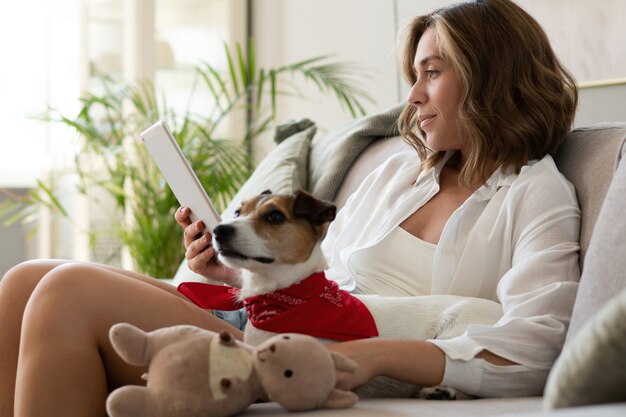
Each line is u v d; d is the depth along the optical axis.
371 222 1.76
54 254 4.02
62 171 3.79
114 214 3.89
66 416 1.20
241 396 1.06
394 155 1.92
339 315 1.30
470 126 1.61
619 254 1.14
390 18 3.29
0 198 3.97
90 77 3.94
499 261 1.53
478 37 1.61
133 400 1.02
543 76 1.66
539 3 2.46
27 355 1.22
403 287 1.62
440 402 1.19
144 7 3.97
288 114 3.98
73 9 3.95
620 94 2.24
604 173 1.53
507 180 1.57
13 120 3.93
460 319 1.41
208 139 3.30
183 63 4.09
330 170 2.26
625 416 0.61
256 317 1.31
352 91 3.46
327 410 1.09
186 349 1.06
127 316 1.31
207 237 1.57
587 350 0.73
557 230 1.45
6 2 3.89
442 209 1.68
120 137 3.43
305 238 1.31
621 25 2.22
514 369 1.26
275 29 4.05
